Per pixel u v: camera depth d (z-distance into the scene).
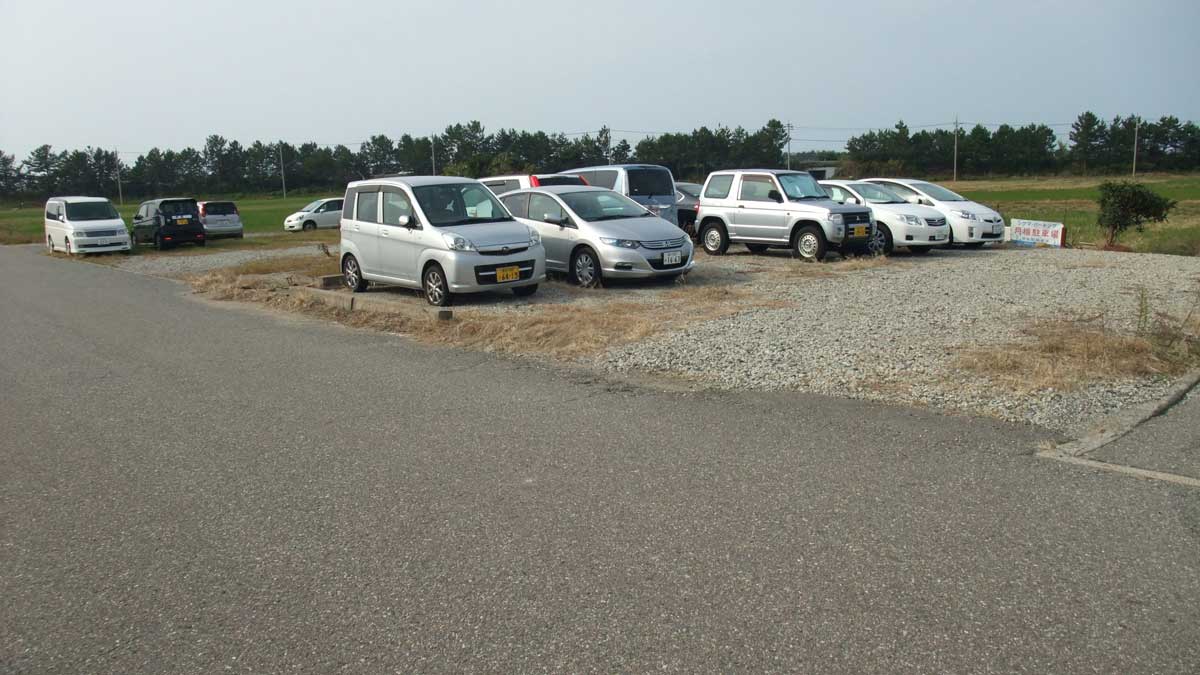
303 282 15.91
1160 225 28.34
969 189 66.25
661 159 81.94
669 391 7.23
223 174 103.25
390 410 6.89
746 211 17.14
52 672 3.27
